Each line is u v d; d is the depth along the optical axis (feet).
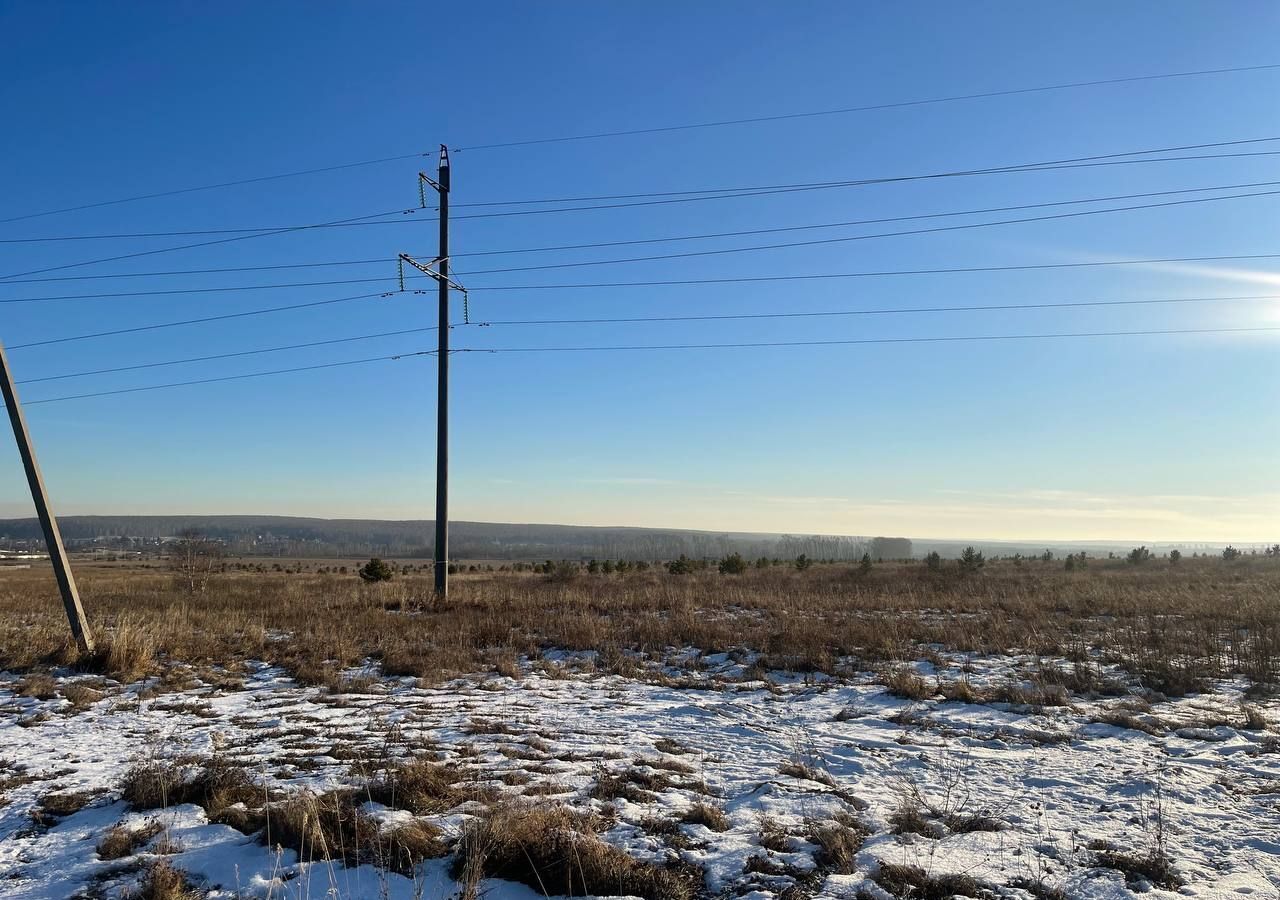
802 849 17.57
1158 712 32.65
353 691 38.45
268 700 36.11
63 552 44.62
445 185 83.56
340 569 245.45
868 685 39.70
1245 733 28.91
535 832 16.84
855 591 92.02
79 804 20.88
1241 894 15.61
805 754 26.58
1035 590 89.40
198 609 71.46
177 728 30.25
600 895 15.37
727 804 20.99
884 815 20.26
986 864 17.02
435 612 69.77
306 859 16.76
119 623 51.42
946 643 51.39
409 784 20.48
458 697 37.11
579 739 28.32
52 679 39.47
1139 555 151.12
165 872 15.72
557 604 74.54
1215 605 67.51
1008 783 23.36
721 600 80.74
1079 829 19.35
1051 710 33.12
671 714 33.58
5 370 44.83
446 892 15.39
